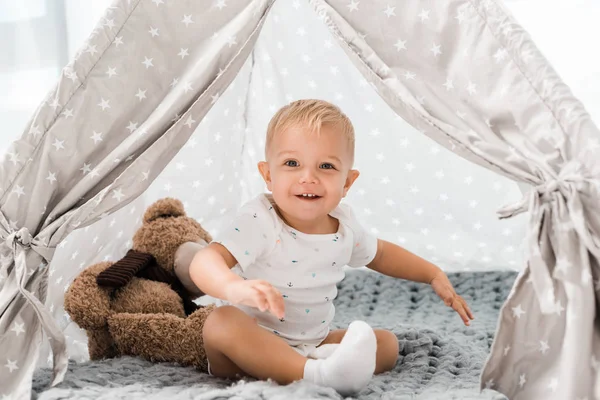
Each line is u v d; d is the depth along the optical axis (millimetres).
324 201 1545
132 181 1527
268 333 1442
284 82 2127
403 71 1565
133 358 1661
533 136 1466
